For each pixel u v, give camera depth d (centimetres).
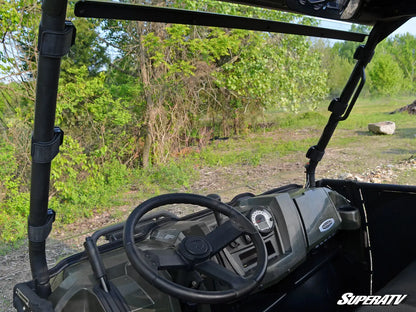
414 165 803
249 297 223
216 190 739
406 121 1430
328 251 271
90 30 851
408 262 261
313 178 297
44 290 177
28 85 710
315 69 1202
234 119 1292
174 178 818
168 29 877
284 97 1214
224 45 974
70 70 776
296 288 244
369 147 1054
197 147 1091
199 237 170
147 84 915
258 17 213
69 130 807
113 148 880
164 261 158
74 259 191
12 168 642
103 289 161
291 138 1227
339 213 266
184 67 925
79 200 665
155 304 170
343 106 271
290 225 221
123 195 737
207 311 188
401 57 2089
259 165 926
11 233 572
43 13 130
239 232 176
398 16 229
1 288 413
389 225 267
